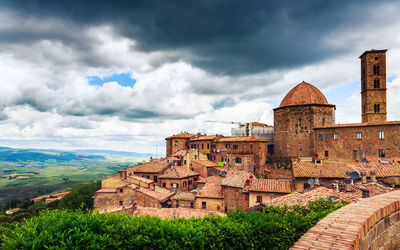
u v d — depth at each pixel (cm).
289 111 7556
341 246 505
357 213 681
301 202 2589
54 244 756
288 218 1079
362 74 7338
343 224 607
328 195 2638
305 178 4078
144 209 4119
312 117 7175
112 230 852
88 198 8081
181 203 5697
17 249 732
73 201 7850
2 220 7681
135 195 5588
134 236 849
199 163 8144
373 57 7006
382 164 4069
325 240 543
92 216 898
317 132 6588
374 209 708
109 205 5569
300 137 7306
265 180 4638
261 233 991
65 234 795
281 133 7775
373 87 6962
